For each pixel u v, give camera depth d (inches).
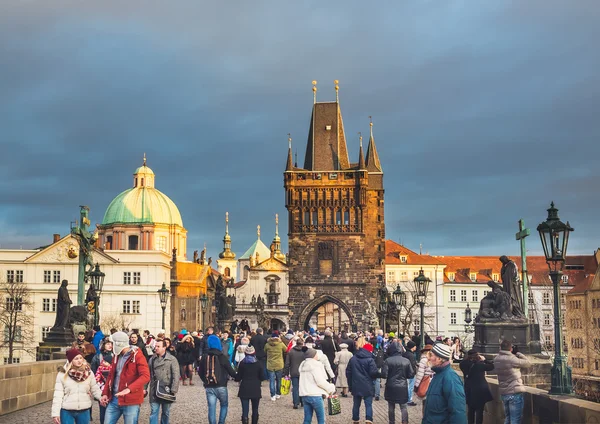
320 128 5821.9
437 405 693.9
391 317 4045.3
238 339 2299.5
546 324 6397.6
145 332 2026.3
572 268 6717.5
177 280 6825.8
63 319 2148.1
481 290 6963.6
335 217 5521.7
